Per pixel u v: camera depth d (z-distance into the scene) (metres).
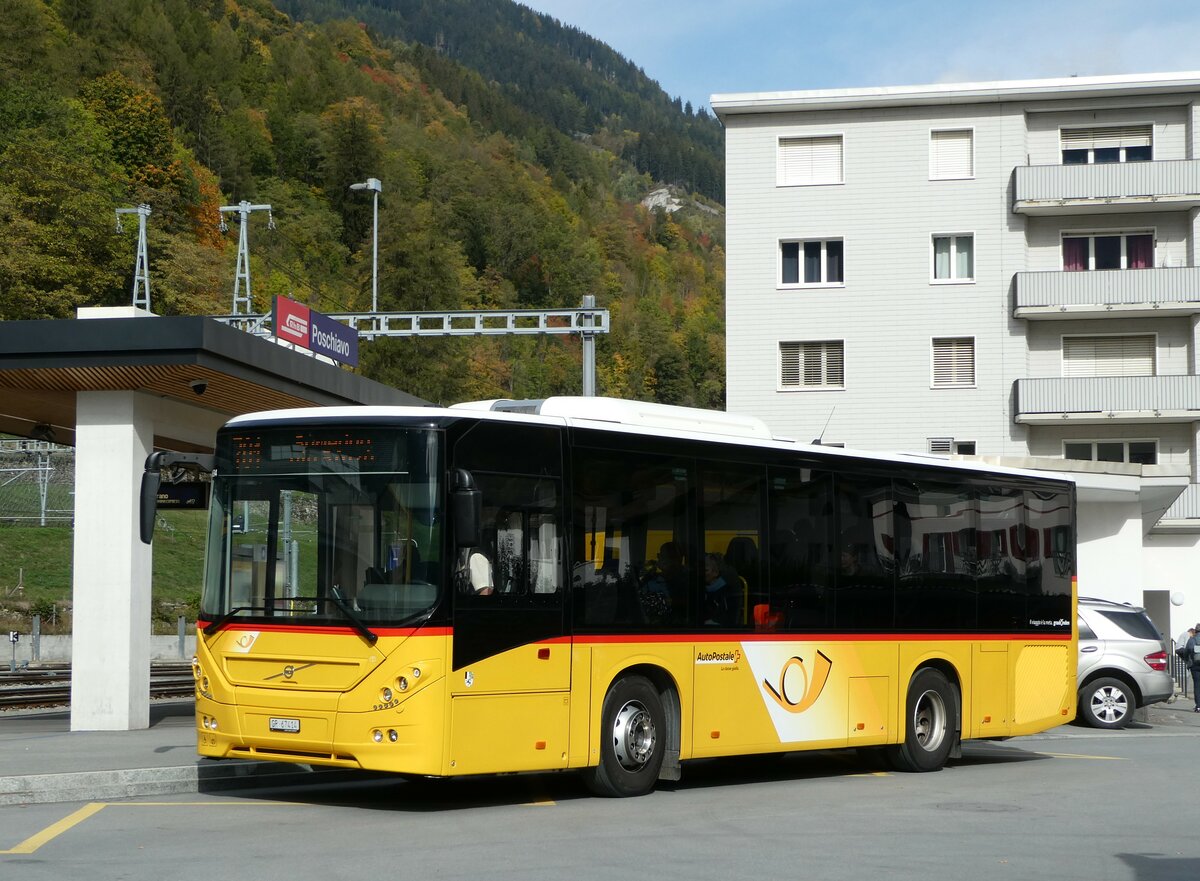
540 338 159.50
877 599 15.44
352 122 156.88
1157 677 24.36
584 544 12.49
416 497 11.44
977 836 10.91
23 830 10.42
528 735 11.87
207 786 13.05
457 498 11.20
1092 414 48.84
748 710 13.86
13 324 17.73
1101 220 50.53
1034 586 17.69
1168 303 48.78
